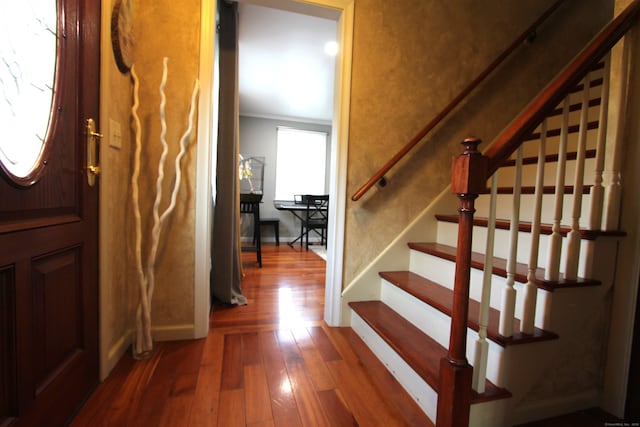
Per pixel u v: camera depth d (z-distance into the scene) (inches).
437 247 75.8
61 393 40.6
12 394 31.9
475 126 86.6
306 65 135.1
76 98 43.1
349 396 50.9
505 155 38.8
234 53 86.7
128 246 63.7
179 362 59.4
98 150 49.6
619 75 47.3
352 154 77.0
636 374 46.8
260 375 56.0
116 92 55.6
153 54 63.7
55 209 39.1
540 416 47.1
